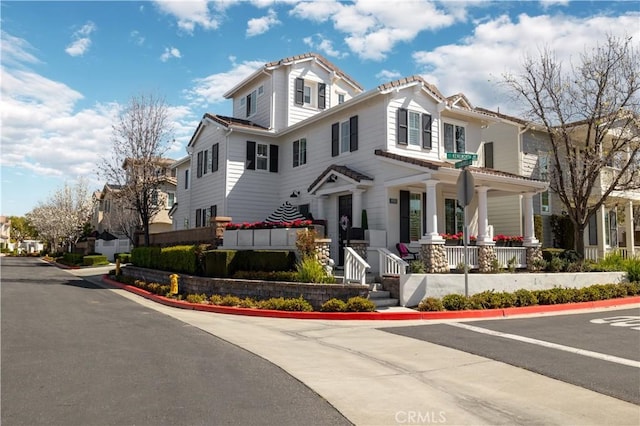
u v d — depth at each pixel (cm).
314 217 2069
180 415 497
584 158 1900
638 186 1909
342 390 591
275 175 2381
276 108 2405
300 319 1205
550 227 2403
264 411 512
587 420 501
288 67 2434
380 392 586
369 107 1827
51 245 5672
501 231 2364
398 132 1770
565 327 1044
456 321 1136
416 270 1407
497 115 2312
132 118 2420
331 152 2025
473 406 542
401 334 971
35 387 591
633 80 1817
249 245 1720
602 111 1862
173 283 1623
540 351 808
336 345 868
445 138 1983
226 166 2239
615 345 855
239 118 2695
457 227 1966
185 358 749
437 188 1900
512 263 1670
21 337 912
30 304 1415
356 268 1395
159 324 1094
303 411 515
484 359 755
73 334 951
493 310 1227
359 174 1797
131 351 797
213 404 532
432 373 677
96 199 5078
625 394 583
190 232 2084
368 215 1788
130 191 2456
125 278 2208
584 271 1736
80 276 2748
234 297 1420
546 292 1388
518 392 593
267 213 2339
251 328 1058
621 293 1555
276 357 763
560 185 1988
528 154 2348
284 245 1578
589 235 2459
